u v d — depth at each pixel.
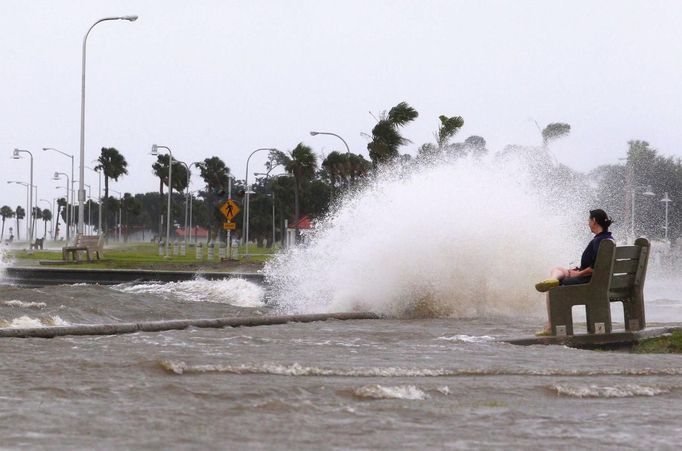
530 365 19.53
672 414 13.88
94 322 30.34
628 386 16.28
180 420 12.55
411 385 15.98
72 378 16.12
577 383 16.81
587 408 14.31
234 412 13.24
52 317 29.52
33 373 16.66
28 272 69.25
